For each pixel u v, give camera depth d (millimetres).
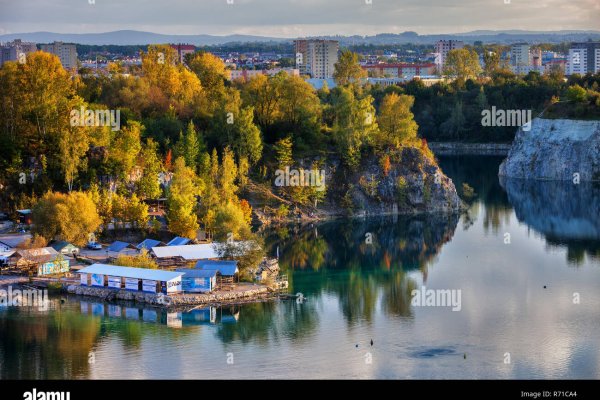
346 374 174750
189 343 192250
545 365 179125
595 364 179500
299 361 181625
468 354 184750
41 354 185625
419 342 192125
